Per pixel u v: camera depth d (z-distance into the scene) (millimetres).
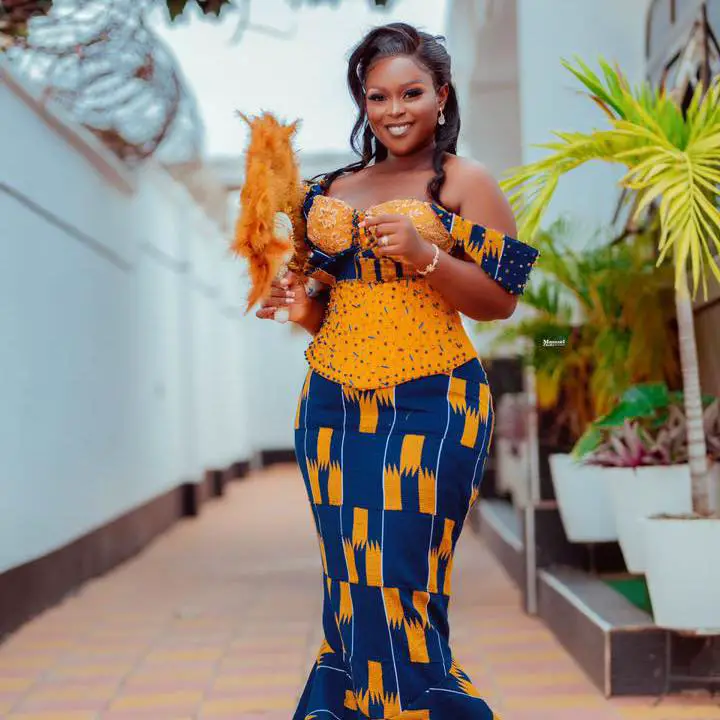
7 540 4965
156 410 8992
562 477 4758
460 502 2375
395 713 2309
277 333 17672
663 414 3963
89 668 4336
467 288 2295
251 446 16594
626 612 3910
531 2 5512
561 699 3654
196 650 4629
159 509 8945
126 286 7887
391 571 2301
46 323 5711
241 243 2357
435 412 2336
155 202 9172
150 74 5148
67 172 6168
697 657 3602
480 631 4828
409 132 2432
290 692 3893
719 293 4016
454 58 9070
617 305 4559
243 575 6758
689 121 3457
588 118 5473
